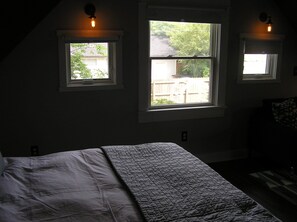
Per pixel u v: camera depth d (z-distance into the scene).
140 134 3.39
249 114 3.85
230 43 3.56
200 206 1.38
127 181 1.62
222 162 3.75
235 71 3.66
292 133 3.06
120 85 3.20
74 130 3.15
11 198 1.43
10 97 2.90
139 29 3.16
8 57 2.82
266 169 3.50
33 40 2.86
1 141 2.95
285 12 3.69
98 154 2.07
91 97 3.14
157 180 1.65
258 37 3.67
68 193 1.49
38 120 3.02
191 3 3.25
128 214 1.31
